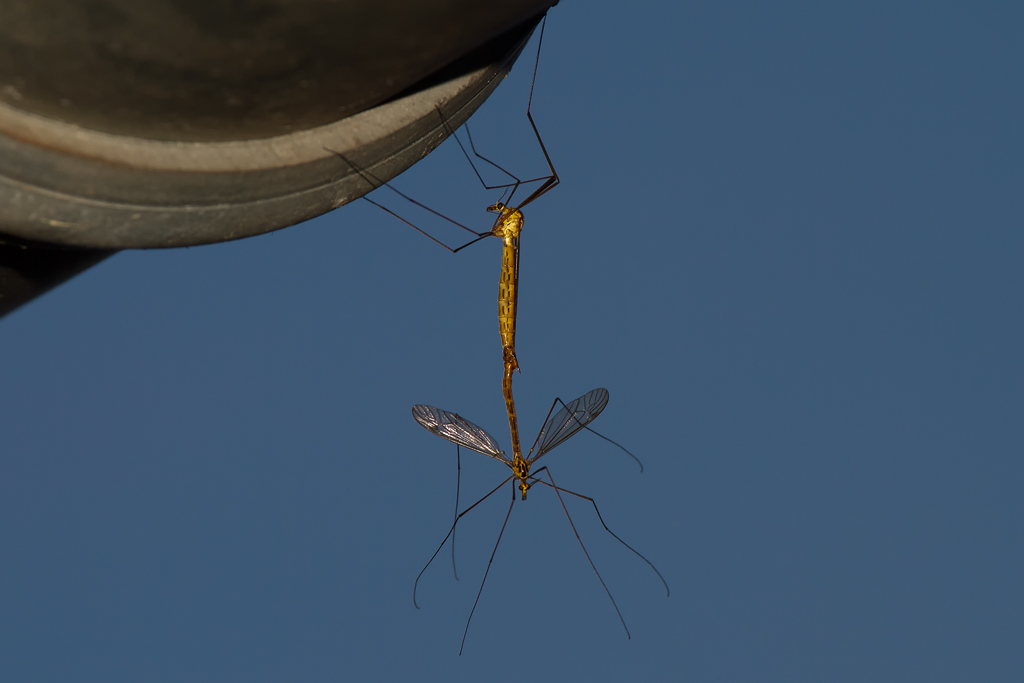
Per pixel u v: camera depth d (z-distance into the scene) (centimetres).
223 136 63
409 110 64
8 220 62
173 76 62
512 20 63
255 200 63
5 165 62
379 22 62
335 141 63
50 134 62
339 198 64
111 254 65
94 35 62
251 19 62
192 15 62
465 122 65
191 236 63
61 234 63
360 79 63
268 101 63
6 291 64
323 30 62
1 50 62
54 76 62
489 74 64
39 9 61
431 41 63
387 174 64
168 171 63
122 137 62
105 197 62
